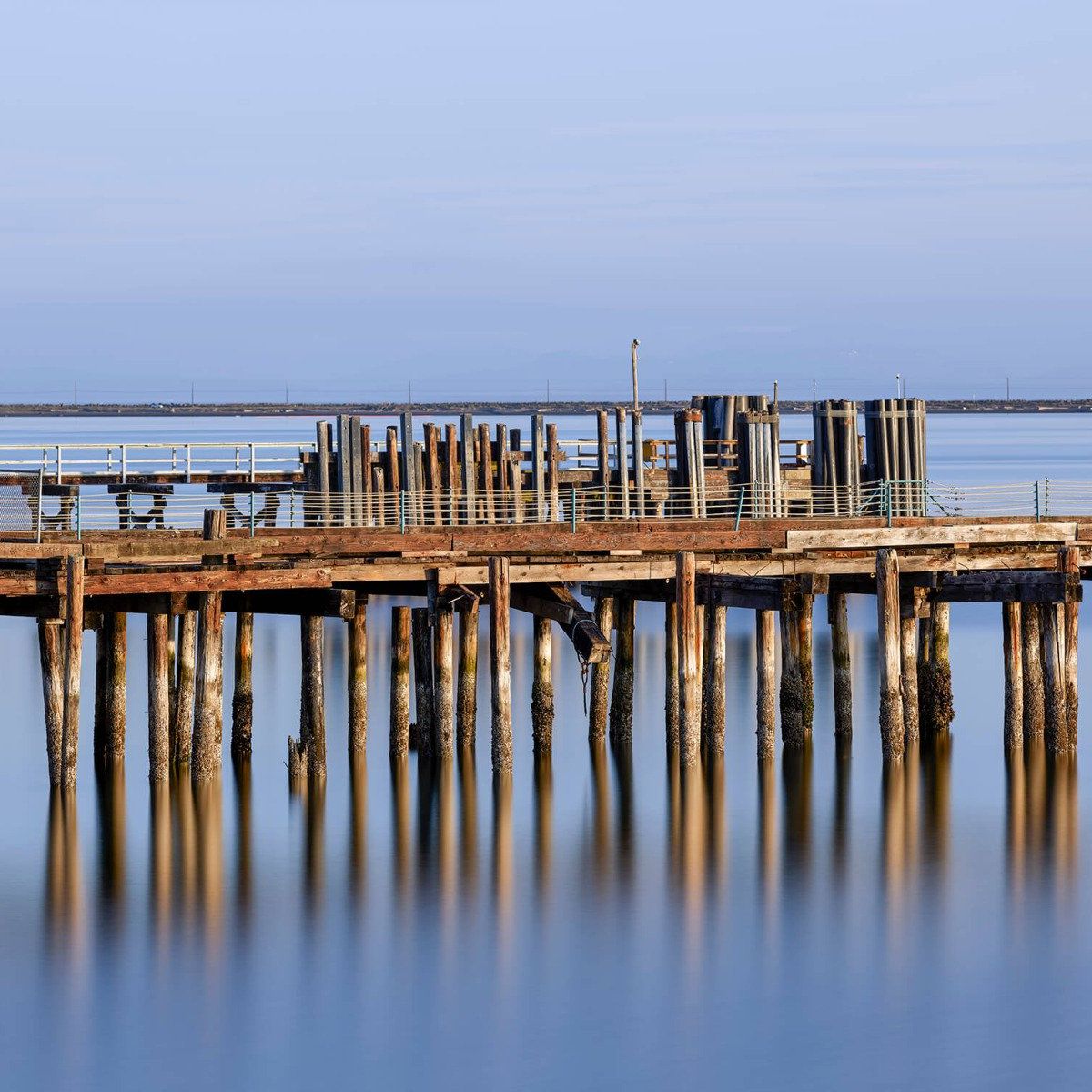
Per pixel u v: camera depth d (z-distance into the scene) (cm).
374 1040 2727
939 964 3044
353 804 3981
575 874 3516
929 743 4622
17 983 2934
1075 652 4359
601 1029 2770
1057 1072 2638
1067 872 3541
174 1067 2639
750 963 3042
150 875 3481
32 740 4666
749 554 4391
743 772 4303
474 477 5212
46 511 5525
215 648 3938
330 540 4419
